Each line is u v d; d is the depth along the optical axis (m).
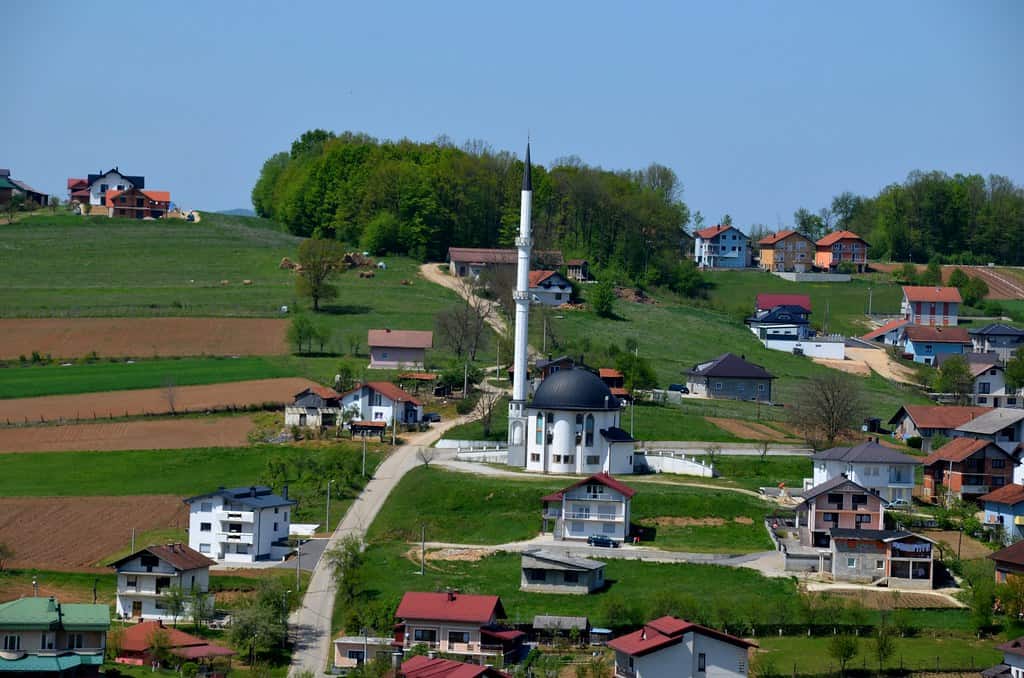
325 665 173.50
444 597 179.75
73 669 160.75
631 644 162.38
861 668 163.62
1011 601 180.88
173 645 170.00
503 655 170.62
